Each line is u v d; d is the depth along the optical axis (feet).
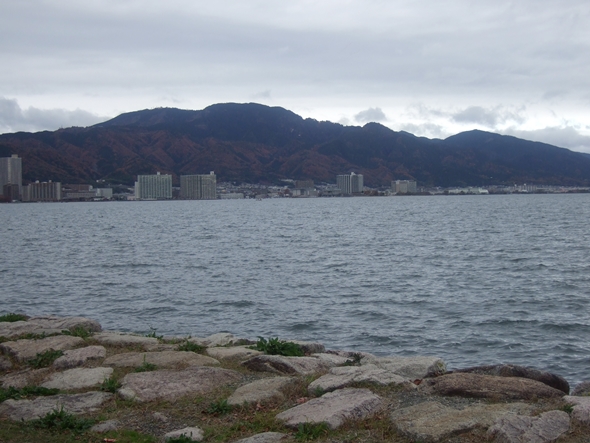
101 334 42.22
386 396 27.78
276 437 23.34
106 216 433.89
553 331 67.00
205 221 333.21
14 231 252.01
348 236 205.16
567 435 22.79
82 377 31.40
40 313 79.30
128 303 85.10
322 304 82.84
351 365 34.22
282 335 66.80
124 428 25.00
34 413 26.55
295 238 198.29
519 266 119.75
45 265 128.36
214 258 138.92
